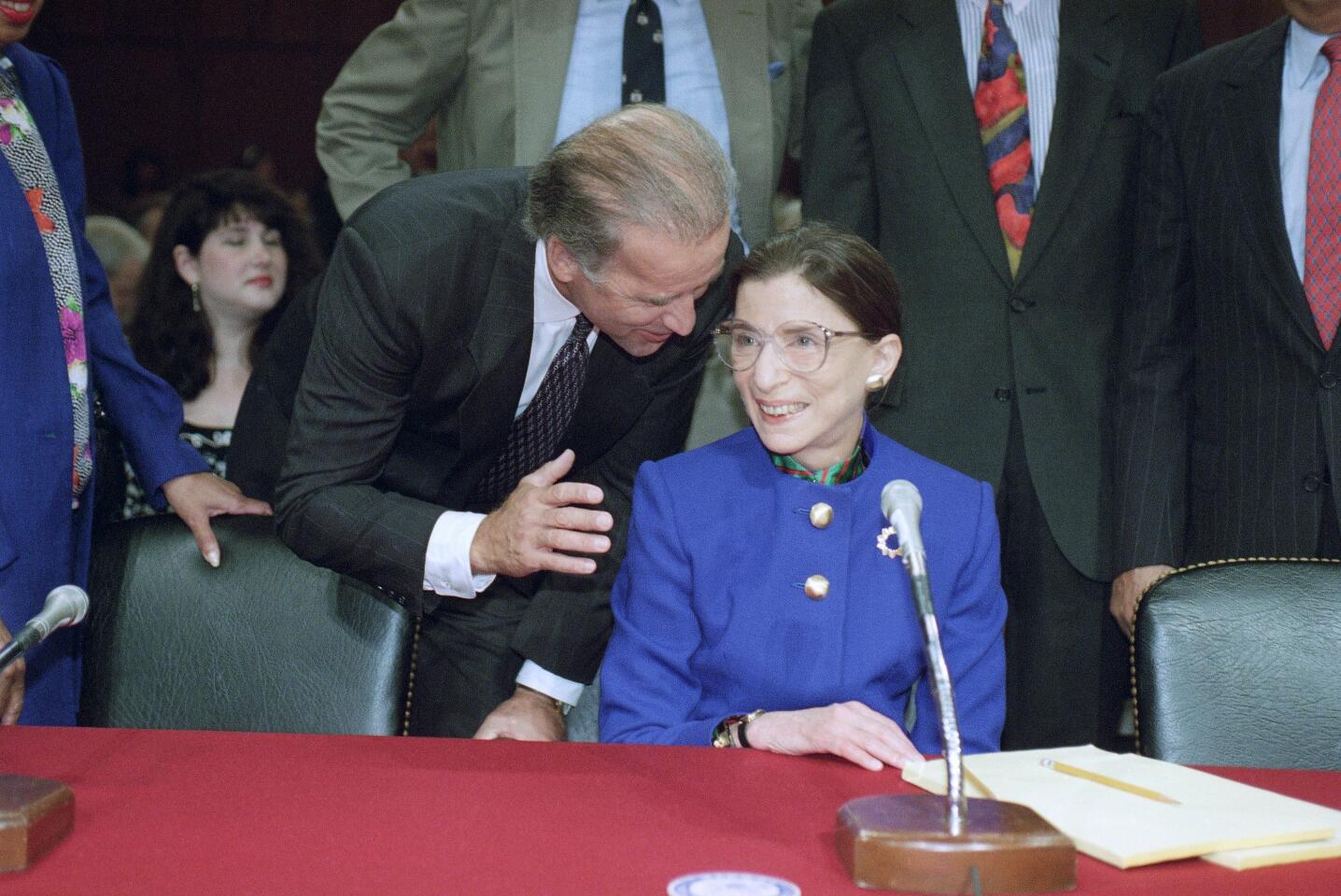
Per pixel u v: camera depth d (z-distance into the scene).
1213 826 1.25
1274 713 1.81
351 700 1.97
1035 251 2.55
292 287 3.53
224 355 3.48
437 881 1.14
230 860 1.18
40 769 1.45
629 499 2.26
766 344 1.84
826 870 1.18
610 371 2.14
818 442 1.91
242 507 2.36
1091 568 2.52
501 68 2.76
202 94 5.39
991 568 1.90
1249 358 2.37
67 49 5.36
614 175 1.78
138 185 5.38
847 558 1.84
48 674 2.23
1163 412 2.49
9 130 2.29
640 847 1.23
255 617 2.01
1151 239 2.51
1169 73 2.52
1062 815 1.28
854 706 1.58
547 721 2.13
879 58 2.64
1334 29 2.30
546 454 2.25
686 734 1.69
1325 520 2.30
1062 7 2.62
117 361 2.43
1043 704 2.58
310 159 5.46
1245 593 1.85
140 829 1.26
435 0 2.79
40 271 2.24
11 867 1.15
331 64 5.45
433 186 2.09
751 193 2.76
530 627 2.16
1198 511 2.46
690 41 2.76
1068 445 2.55
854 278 1.84
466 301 2.02
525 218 1.96
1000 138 2.62
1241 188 2.37
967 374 2.56
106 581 2.04
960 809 1.19
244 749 1.54
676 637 1.88
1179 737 1.81
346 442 2.03
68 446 2.25
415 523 1.95
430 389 2.08
